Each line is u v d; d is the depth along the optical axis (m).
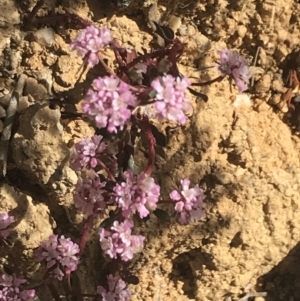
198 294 0.35
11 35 0.28
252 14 0.31
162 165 0.31
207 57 0.31
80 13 0.28
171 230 0.32
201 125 0.30
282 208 0.33
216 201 0.31
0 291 0.26
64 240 0.26
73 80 0.29
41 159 0.28
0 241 0.28
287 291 0.37
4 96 0.28
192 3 0.30
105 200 0.25
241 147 0.31
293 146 0.34
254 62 0.32
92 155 0.25
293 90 0.33
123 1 0.28
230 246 0.33
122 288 0.27
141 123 0.25
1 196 0.28
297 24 0.32
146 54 0.25
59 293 0.31
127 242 0.24
